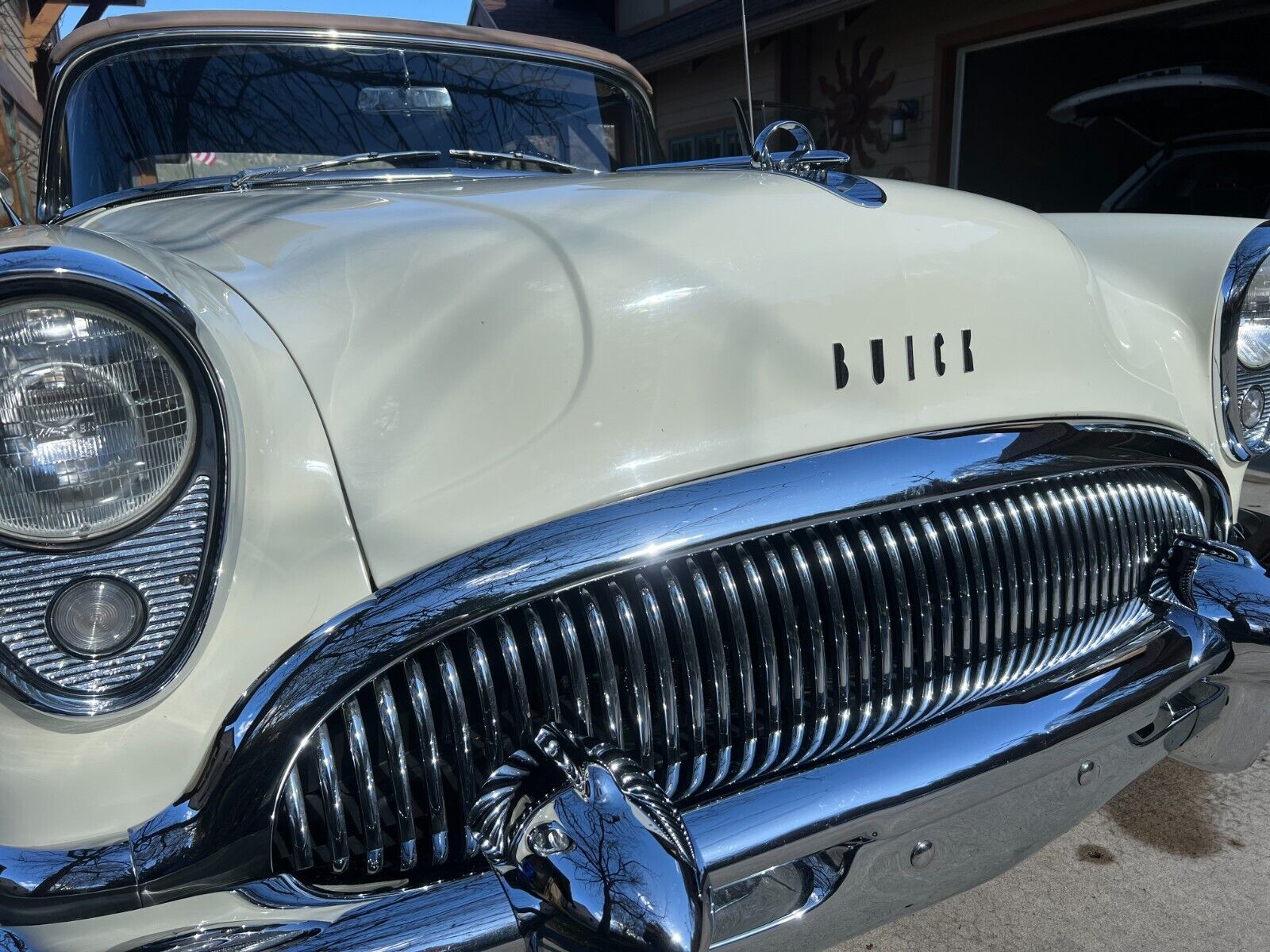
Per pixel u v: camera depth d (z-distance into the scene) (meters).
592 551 1.21
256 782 1.08
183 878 1.05
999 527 1.52
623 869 1.03
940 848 1.39
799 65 10.40
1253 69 9.88
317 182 2.19
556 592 1.19
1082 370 1.71
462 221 1.48
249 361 1.17
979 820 1.42
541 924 1.04
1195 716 1.70
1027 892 2.01
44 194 2.37
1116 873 2.05
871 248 1.52
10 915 0.99
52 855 1.02
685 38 10.43
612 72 2.89
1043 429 1.57
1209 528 1.91
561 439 1.27
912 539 1.44
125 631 1.05
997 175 9.73
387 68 2.54
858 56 9.84
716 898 1.23
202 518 1.07
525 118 2.70
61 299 1.00
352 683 1.10
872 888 1.34
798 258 1.46
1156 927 1.89
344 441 1.18
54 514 1.01
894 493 1.39
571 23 14.19
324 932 1.03
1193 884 2.01
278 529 1.12
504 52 2.70
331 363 1.23
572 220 1.46
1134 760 1.64
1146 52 10.48
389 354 1.25
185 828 1.05
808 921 1.29
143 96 2.33
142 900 1.03
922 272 1.54
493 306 1.29
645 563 1.23
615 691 1.24
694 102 11.98
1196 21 8.13
